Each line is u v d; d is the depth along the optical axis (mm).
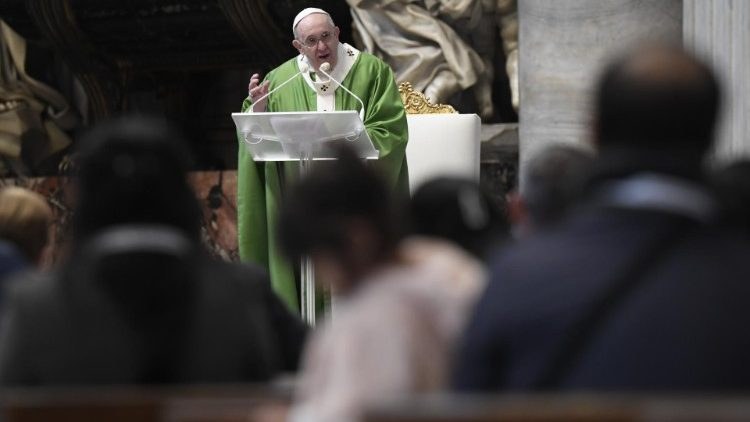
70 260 9805
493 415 7707
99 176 9781
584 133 33094
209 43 46875
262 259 28875
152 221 9812
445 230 11523
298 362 12789
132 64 48125
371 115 28219
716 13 27500
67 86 48656
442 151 31609
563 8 33188
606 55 32250
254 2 43062
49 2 44906
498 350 8750
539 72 33531
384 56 38219
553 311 8586
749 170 12805
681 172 8875
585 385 8516
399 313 8930
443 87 37562
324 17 28641
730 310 8555
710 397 7691
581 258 8711
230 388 8930
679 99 8789
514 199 14555
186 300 9734
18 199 13586
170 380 9742
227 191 41625
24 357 9578
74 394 8797
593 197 9055
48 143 46594
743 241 9008
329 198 9281
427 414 7797
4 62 45625
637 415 7531
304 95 28953
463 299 9281
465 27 38250
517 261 8820
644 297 8570
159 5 45125
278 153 24875
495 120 39406
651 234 8734
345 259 9336
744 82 25938
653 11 32438
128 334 9617
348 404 8539
